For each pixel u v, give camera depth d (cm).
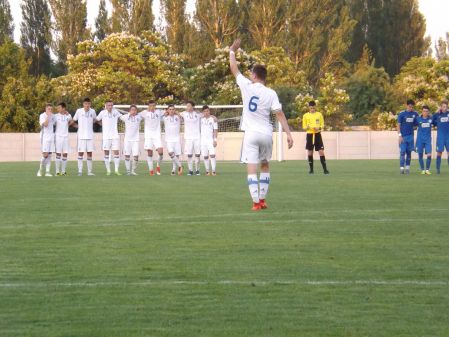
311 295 1582
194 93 13562
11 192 4072
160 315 1437
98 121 6056
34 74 16712
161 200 3531
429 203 3325
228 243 2208
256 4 15700
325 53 16450
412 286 1656
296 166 7769
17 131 12388
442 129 5866
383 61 18588
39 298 1560
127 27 15475
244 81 3048
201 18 15788
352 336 1308
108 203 3394
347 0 18912
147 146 6097
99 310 1471
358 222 2662
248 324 1380
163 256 2000
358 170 6688
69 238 2314
